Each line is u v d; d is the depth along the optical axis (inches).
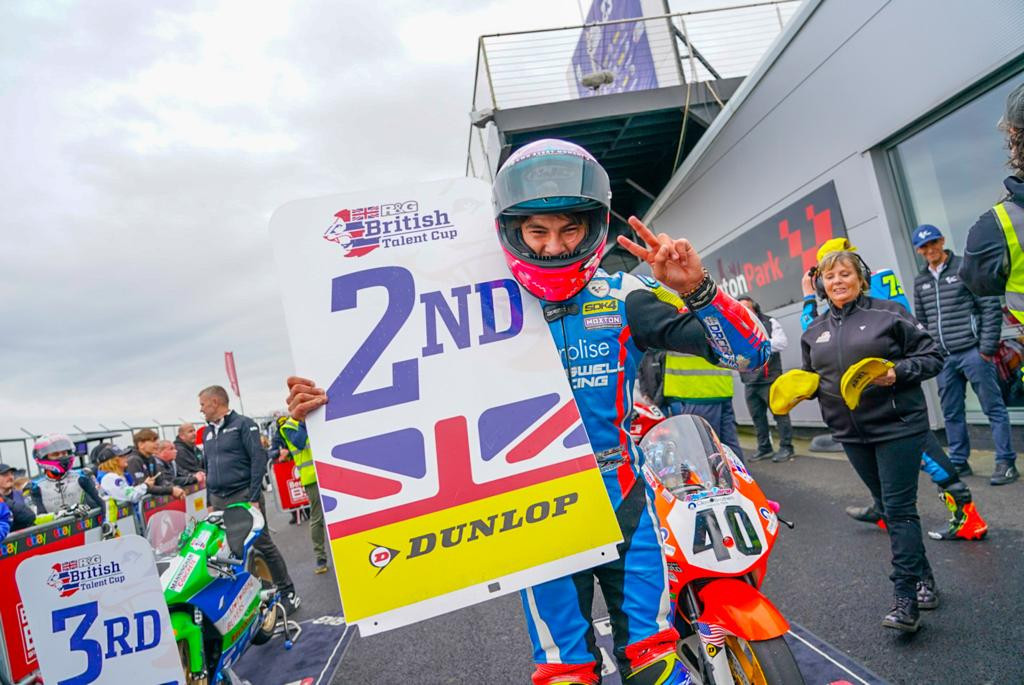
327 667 151.9
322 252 78.2
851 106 261.6
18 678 152.2
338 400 73.2
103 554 110.1
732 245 369.4
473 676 133.8
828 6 263.1
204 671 121.0
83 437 454.3
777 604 140.9
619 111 376.8
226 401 223.0
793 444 327.3
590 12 466.3
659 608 74.8
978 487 190.5
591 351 76.5
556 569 69.2
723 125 349.4
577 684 71.6
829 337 130.5
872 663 110.0
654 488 94.4
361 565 67.5
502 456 72.1
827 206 286.7
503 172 71.4
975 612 120.6
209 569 122.7
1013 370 214.5
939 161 234.8
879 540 168.6
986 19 199.3
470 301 77.8
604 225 73.7
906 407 119.2
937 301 204.4
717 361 73.9
